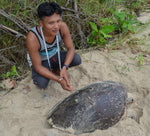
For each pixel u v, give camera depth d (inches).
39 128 77.7
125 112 77.7
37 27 73.9
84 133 70.4
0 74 107.3
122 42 128.6
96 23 125.0
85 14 119.9
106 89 76.7
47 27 67.7
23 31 107.4
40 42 75.2
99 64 110.6
